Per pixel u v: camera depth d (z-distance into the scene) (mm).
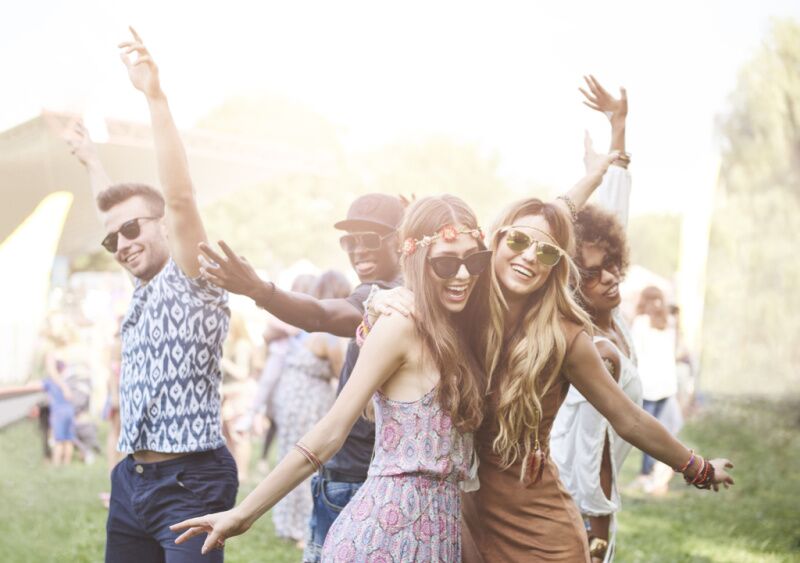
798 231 16406
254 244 33031
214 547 2400
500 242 2666
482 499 2805
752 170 16391
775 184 16375
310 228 33969
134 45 2971
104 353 12406
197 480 2982
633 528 7133
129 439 2996
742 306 16906
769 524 7281
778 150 15977
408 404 2514
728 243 16891
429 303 2527
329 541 2535
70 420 9234
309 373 6141
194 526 2402
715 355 17062
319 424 2461
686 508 7988
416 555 2463
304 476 2445
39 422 9719
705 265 15359
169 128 2979
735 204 16719
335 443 2455
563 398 2805
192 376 2986
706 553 6266
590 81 3914
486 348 2627
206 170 10836
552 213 2672
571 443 3354
